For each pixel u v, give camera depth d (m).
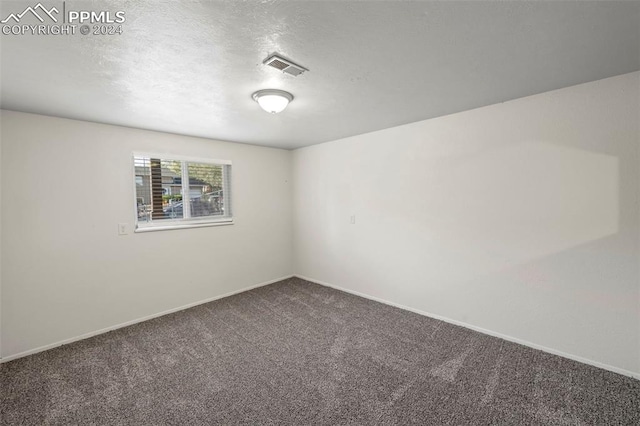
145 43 1.43
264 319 3.11
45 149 2.52
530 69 1.84
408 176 3.20
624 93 1.96
